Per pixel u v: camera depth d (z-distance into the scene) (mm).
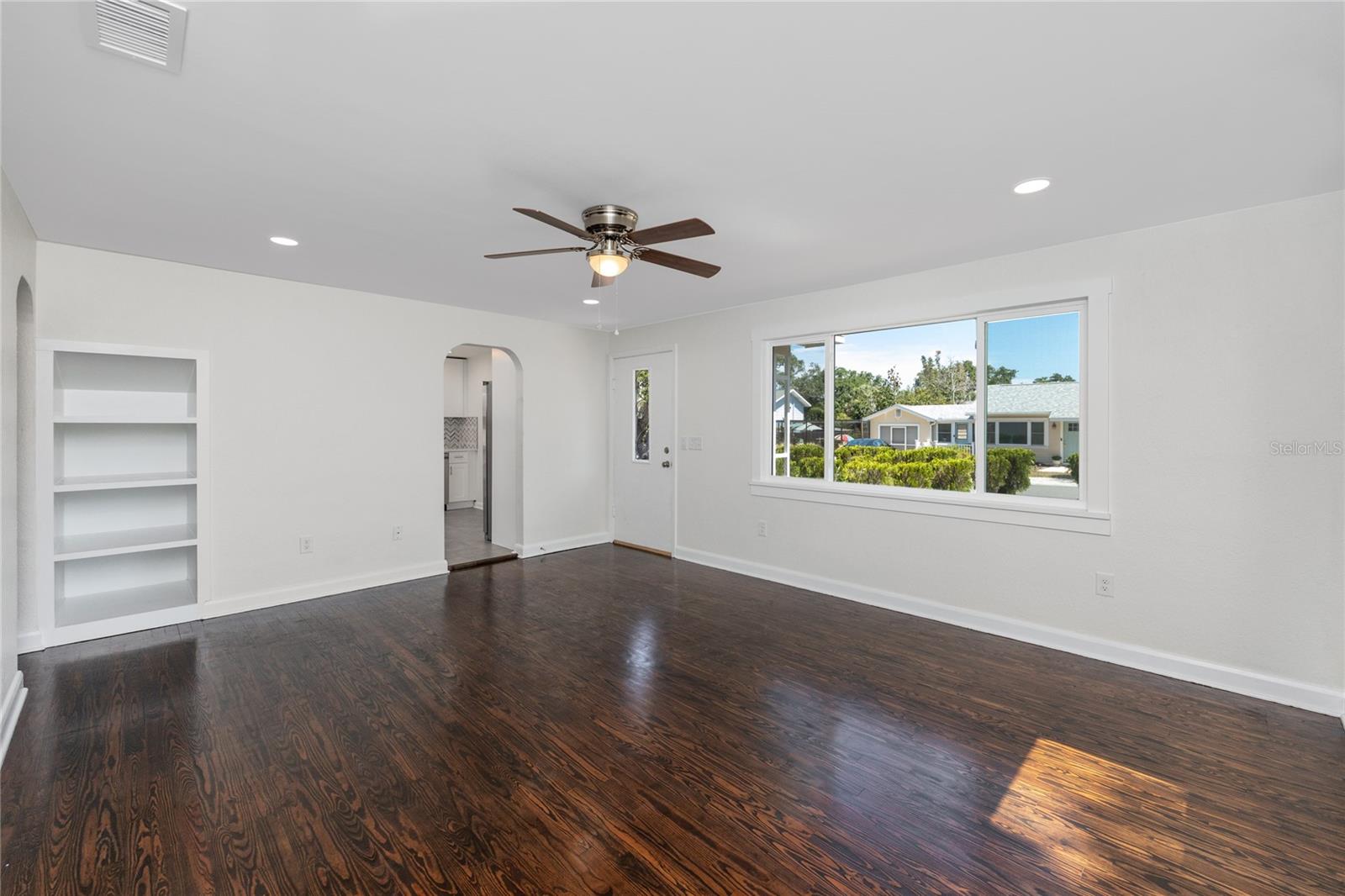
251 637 3510
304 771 2178
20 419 3160
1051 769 2205
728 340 5109
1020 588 3494
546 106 1872
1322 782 2115
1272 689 2723
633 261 3586
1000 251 3408
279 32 1506
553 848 1795
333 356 4375
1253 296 2736
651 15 1444
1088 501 3219
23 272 2797
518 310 5219
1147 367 3020
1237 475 2797
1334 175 2381
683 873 1694
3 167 2307
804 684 2918
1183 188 2516
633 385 6113
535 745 2365
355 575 4523
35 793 2029
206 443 3805
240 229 3045
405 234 3102
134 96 1807
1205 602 2889
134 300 3539
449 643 3445
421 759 2260
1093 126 1997
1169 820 1923
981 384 3703
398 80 1729
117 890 1616
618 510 6266
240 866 1712
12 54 1583
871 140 2092
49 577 3293
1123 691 2828
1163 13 1433
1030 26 1483
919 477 4039
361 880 1664
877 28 1490
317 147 2145
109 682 2891
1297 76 1699
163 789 2057
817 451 4621
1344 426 2553
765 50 1589
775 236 3125
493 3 1396
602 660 3213
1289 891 1624
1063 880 1665
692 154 2193
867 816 1943
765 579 4848
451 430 8711
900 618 3896
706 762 2254
